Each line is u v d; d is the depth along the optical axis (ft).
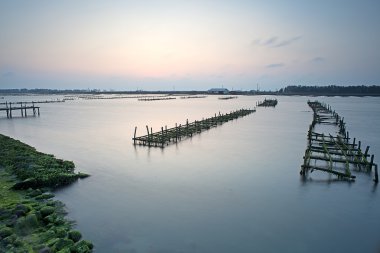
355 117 203.51
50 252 35.68
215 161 82.94
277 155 90.22
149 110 272.72
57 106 329.11
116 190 60.54
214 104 377.91
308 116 211.00
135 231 44.04
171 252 38.81
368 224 46.75
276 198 56.49
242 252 38.99
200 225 45.98
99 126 158.40
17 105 316.60
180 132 119.96
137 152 94.27
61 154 92.27
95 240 41.34
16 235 39.29
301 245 40.70
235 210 51.29
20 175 64.49
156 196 57.47
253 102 431.84
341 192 59.67
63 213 49.49
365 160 75.36
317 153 90.63
